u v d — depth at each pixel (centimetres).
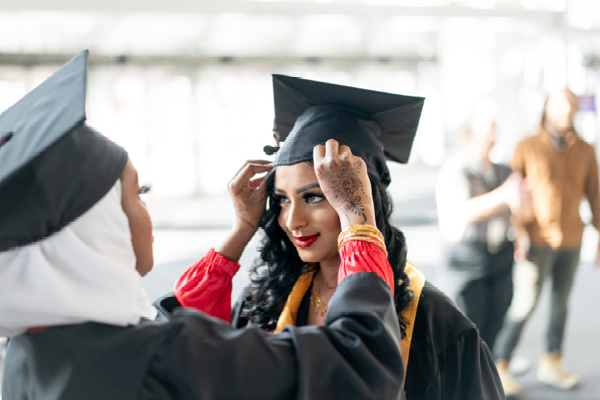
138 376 60
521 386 234
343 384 63
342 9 420
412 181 616
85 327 63
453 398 85
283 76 90
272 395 62
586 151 222
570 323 308
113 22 459
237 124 595
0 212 59
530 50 473
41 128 64
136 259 73
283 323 95
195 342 62
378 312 66
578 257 229
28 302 60
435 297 89
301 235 84
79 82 66
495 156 244
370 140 90
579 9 451
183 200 615
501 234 205
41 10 409
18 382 67
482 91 489
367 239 73
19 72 456
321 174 76
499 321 208
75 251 63
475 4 434
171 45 486
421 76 506
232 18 462
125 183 69
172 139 593
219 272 99
